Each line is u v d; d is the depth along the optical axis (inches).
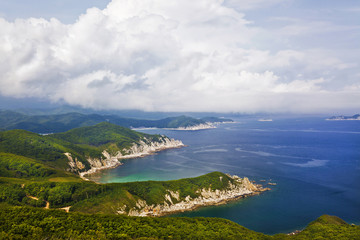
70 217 5177.2
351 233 5743.1
